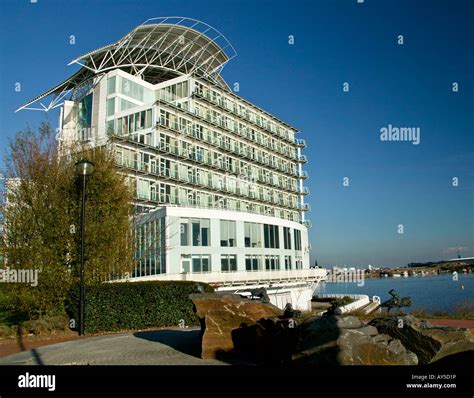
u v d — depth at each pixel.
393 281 93.19
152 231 30.56
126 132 46.09
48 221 17.11
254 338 9.69
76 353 11.05
